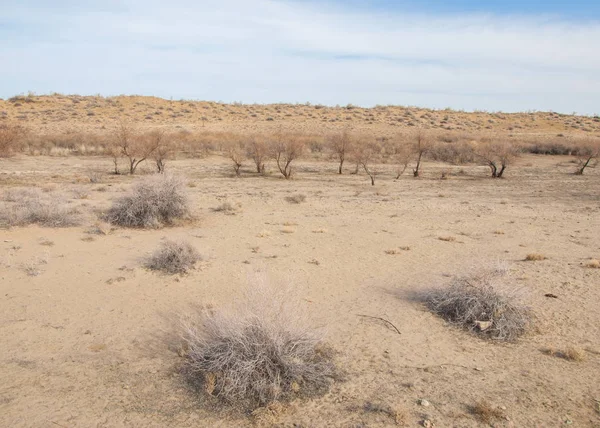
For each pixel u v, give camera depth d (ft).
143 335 22.33
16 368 19.21
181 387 18.07
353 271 32.78
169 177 50.08
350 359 20.39
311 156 123.13
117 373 19.01
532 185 84.64
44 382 18.25
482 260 34.91
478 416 16.39
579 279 31.37
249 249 37.88
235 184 78.84
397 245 40.47
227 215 52.44
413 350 21.33
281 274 31.60
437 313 25.57
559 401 17.42
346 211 56.70
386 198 67.05
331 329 23.32
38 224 43.88
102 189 67.41
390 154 131.85
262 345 18.57
